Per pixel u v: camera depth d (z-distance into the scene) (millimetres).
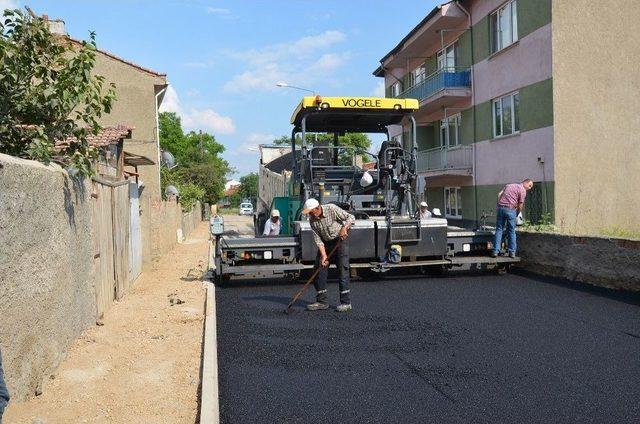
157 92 24094
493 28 20094
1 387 2498
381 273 11289
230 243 10031
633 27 16891
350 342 6387
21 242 4512
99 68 22953
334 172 11000
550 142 16672
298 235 10281
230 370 5512
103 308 7938
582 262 9617
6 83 6262
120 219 9359
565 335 6414
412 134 10711
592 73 16656
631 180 17016
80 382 5145
